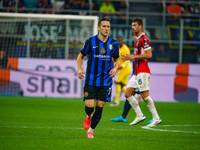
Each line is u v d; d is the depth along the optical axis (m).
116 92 39.44
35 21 47.41
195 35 53.62
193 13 57.66
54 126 22.59
